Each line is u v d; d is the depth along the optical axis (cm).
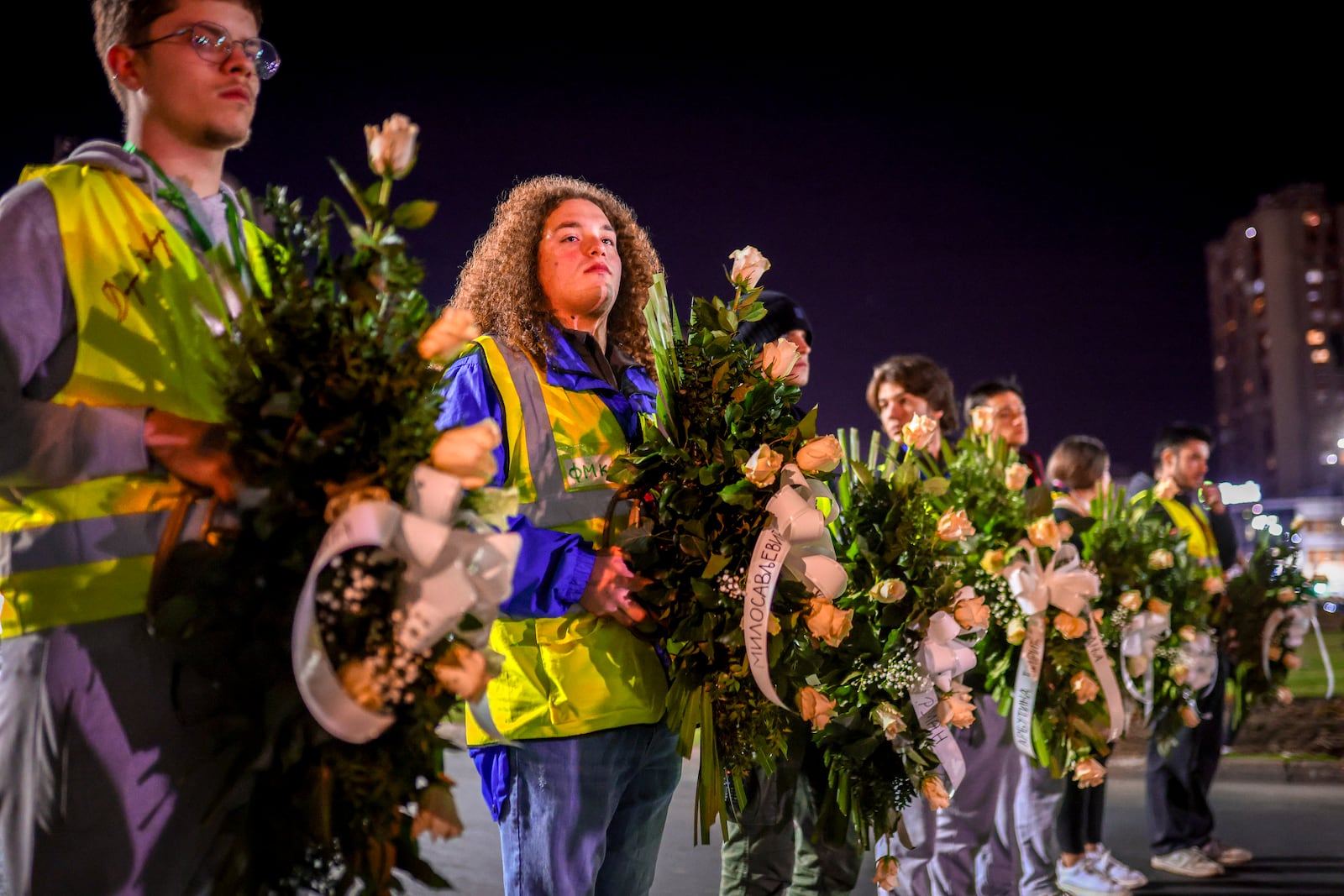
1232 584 666
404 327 203
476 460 190
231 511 195
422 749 200
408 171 206
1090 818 568
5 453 185
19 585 189
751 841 349
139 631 190
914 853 409
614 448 291
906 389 477
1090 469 607
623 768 276
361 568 187
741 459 274
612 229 313
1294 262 7019
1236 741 926
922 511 355
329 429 191
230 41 214
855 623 333
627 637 277
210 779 193
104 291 195
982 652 423
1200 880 587
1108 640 507
